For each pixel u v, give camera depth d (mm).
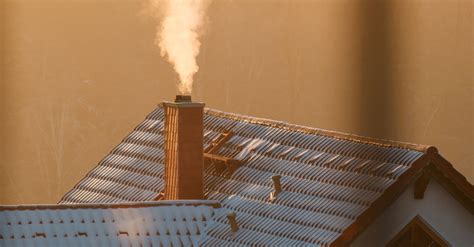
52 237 55438
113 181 65250
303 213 55312
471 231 55219
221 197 59406
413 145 54719
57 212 56531
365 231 53781
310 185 56531
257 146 60875
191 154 60031
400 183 53500
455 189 54812
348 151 56875
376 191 53812
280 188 57250
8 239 54844
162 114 68312
